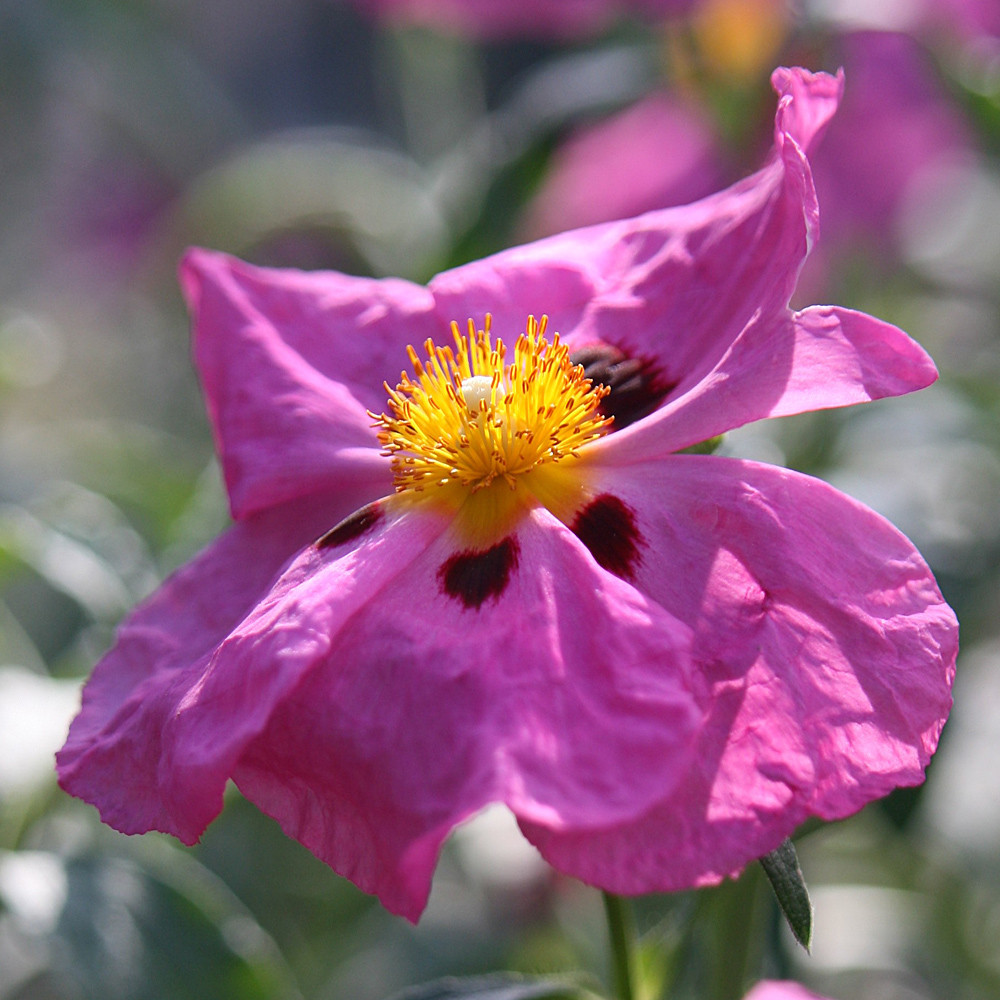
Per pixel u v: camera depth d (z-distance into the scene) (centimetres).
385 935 50
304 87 105
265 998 38
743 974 35
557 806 30
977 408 46
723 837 31
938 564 41
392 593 33
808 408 32
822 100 33
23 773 39
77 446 53
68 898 38
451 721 31
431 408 34
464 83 59
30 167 90
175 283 77
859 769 31
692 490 33
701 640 31
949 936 49
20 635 47
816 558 32
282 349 35
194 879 39
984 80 47
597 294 35
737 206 34
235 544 34
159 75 75
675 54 48
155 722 32
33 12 78
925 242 66
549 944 48
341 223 56
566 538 32
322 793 32
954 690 41
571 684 31
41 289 91
